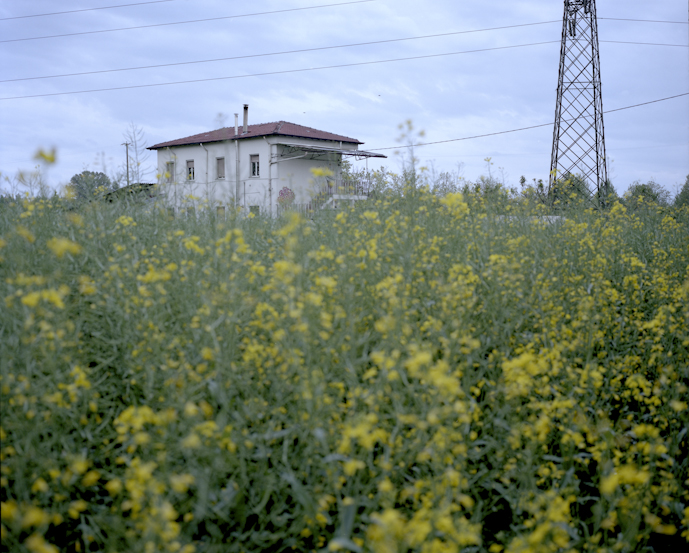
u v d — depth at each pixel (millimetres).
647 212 8000
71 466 2189
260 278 3523
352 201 5922
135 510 1945
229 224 4492
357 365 2730
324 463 2225
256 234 5016
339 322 2965
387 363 2311
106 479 2479
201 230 4594
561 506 2039
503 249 4531
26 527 2084
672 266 5562
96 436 2502
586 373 2865
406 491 2203
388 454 2227
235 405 2660
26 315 2584
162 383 2697
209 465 2145
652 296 4852
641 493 2234
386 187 6836
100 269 3547
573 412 2768
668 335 3752
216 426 2115
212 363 2730
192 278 3283
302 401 2453
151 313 2906
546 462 2770
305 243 3436
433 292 3369
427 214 4551
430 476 2346
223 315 2732
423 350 2635
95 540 2164
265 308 2938
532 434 2570
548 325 3564
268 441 2365
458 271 3459
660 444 2523
